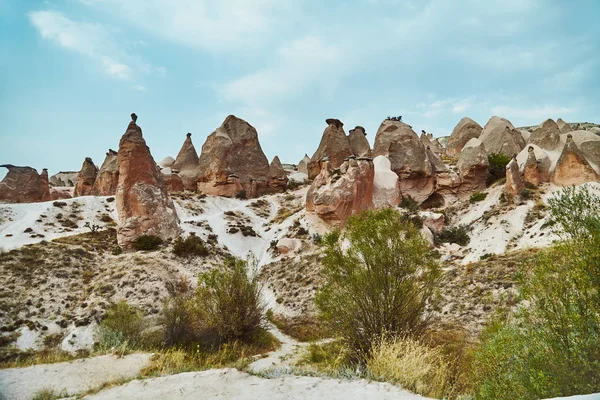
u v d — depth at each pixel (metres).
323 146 62.44
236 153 61.38
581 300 6.19
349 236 13.52
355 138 65.94
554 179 37.41
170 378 8.85
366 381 7.52
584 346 5.87
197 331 18.77
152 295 27.70
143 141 40.56
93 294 27.39
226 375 8.66
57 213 41.84
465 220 39.34
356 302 12.34
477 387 7.85
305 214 44.12
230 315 18.77
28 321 23.59
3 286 26.19
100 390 8.92
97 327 22.66
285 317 26.53
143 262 32.03
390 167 49.09
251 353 17.45
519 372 6.54
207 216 47.75
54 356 16.48
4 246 31.55
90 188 60.75
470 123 68.94
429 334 14.68
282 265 36.19
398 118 56.47
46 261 30.34
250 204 53.78
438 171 48.31
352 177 41.50
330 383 7.53
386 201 44.25
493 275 23.47
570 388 5.80
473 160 45.72
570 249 6.68
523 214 34.47
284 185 63.59
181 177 61.41
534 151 40.75
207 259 36.12
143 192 38.28
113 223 42.03
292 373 8.52
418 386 7.22
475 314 19.52
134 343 17.75
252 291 19.89
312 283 30.34
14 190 49.44
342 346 11.55
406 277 12.45
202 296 19.31
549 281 6.70
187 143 66.75
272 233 44.25
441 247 34.38
